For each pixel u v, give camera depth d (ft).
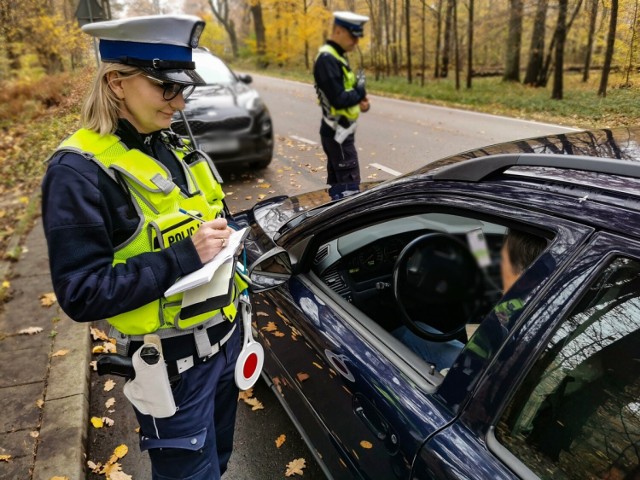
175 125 16.44
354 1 35.83
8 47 23.76
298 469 6.84
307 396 6.03
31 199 18.31
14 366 8.88
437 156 15.06
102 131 3.80
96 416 8.15
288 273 6.27
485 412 3.59
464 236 7.36
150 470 7.09
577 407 3.22
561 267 3.34
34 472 6.66
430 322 7.47
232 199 17.08
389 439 4.30
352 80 12.97
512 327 3.52
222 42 105.19
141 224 3.83
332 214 6.03
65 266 3.55
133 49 3.71
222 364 4.78
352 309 5.65
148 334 4.13
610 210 3.28
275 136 26.73
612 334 3.10
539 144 4.73
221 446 5.62
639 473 2.96
